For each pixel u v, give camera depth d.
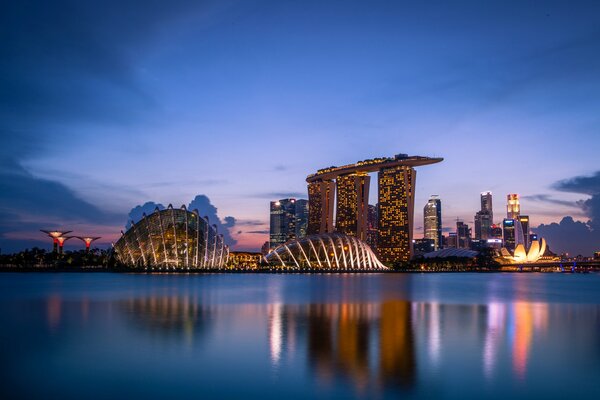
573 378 30.03
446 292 116.00
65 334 43.81
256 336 43.09
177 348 37.84
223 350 36.94
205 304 72.94
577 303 84.31
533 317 60.44
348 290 117.94
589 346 39.78
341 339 41.84
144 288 113.25
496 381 29.30
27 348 37.53
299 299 85.62
